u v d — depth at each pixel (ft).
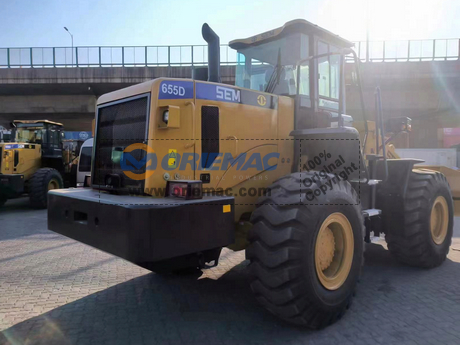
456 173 20.80
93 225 10.21
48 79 76.33
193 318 11.71
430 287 14.24
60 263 17.87
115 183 11.84
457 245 21.45
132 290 14.20
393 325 11.07
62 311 12.32
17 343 10.28
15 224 29.07
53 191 12.75
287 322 11.29
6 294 13.84
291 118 13.62
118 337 10.55
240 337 10.44
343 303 11.14
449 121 103.60
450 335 10.44
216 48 13.25
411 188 16.12
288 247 9.80
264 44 15.01
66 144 49.08
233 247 12.58
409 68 74.08
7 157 36.81
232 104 11.85
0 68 75.87
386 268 16.75
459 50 75.51
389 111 86.89
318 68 14.30
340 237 11.49
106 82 76.89
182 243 9.34
